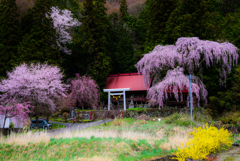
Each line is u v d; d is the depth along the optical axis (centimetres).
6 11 2919
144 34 4925
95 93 3186
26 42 2831
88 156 909
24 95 2192
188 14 3127
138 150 1040
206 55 2516
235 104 2714
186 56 2594
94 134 1302
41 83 2256
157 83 2766
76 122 2692
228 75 3002
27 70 2356
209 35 3091
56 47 3150
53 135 1384
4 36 2841
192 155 970
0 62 2689
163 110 2664
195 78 2631
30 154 909
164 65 2727
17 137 1094
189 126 1786
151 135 1423
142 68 2964
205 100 2744
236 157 1035
